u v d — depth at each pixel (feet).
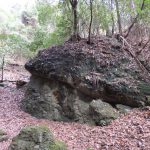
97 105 24.43
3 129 23.73
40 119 27.07
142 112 23.67
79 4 33.30
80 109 25.72
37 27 53.78
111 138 20.27
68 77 26.32
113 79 26.02
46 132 18.02
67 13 36.17
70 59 27.48
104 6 32.68
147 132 19.84
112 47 29.09
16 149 17.42
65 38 40.04
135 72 26.99
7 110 30.22
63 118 26.48
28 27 68.69
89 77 26.07
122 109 24.95
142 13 28.89
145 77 26.73
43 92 28.53
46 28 52.70
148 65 28.12
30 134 17.88
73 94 26.53
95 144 19.79
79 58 27.30
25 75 54.95
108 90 25.46
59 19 40.55
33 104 28.96
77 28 31.63
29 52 57.06
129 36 32.99
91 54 27.58
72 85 26.40
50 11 46.73
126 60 27.84
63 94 27.02
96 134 21.54
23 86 41.16
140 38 32.68
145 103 24.86
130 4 31.63
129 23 33.86
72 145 19.92
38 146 17.31
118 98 25.49
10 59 63.82
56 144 17.81
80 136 21.61
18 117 27.71
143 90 25.43
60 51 28.91
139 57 28.86
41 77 29.60
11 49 49.06
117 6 31.30
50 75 27.55
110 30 36.86
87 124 24.38
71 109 26.09
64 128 23.89
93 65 27.02
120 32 31.53
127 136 19.98
